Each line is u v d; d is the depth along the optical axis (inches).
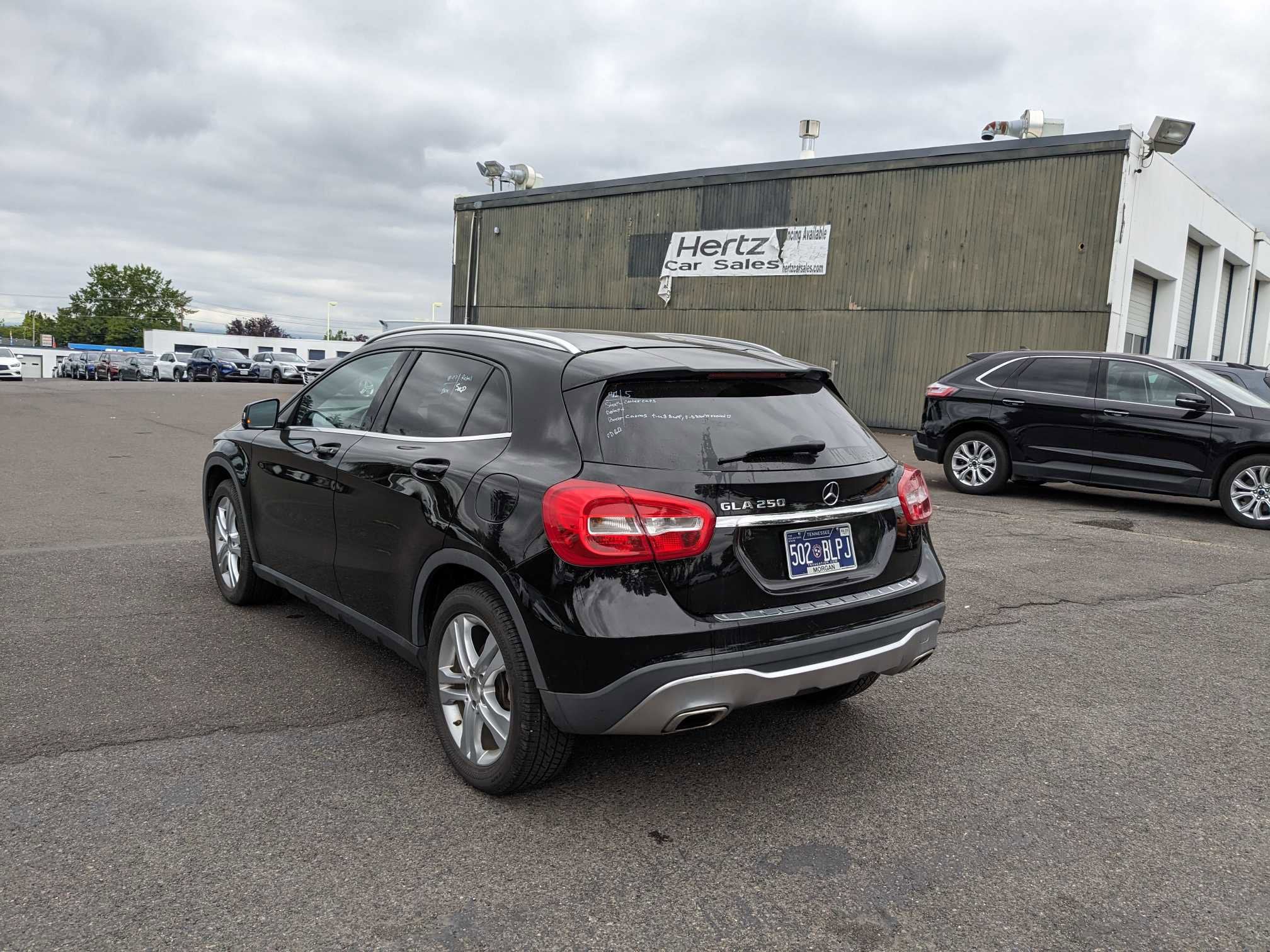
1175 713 159.5
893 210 794.2
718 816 119.0
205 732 138.6
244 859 104.8
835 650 117.9
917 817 120.1
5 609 197.3
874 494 128.0
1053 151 710.5
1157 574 265.4
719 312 908.6
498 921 95.3
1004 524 343.3
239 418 763.4
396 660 172.7
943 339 774.5
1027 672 178.9
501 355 135.3
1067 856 111.5
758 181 871.7
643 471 110.3
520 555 112.5
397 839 110.6
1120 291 707.4
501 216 1080.8
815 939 93.9
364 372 164.1
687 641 106.8
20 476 398.0
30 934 90.0
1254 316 1373.0
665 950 91.4
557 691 109.7
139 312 4576.8
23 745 131.6
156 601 207.3
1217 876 107.9
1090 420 385.4
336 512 154.9
